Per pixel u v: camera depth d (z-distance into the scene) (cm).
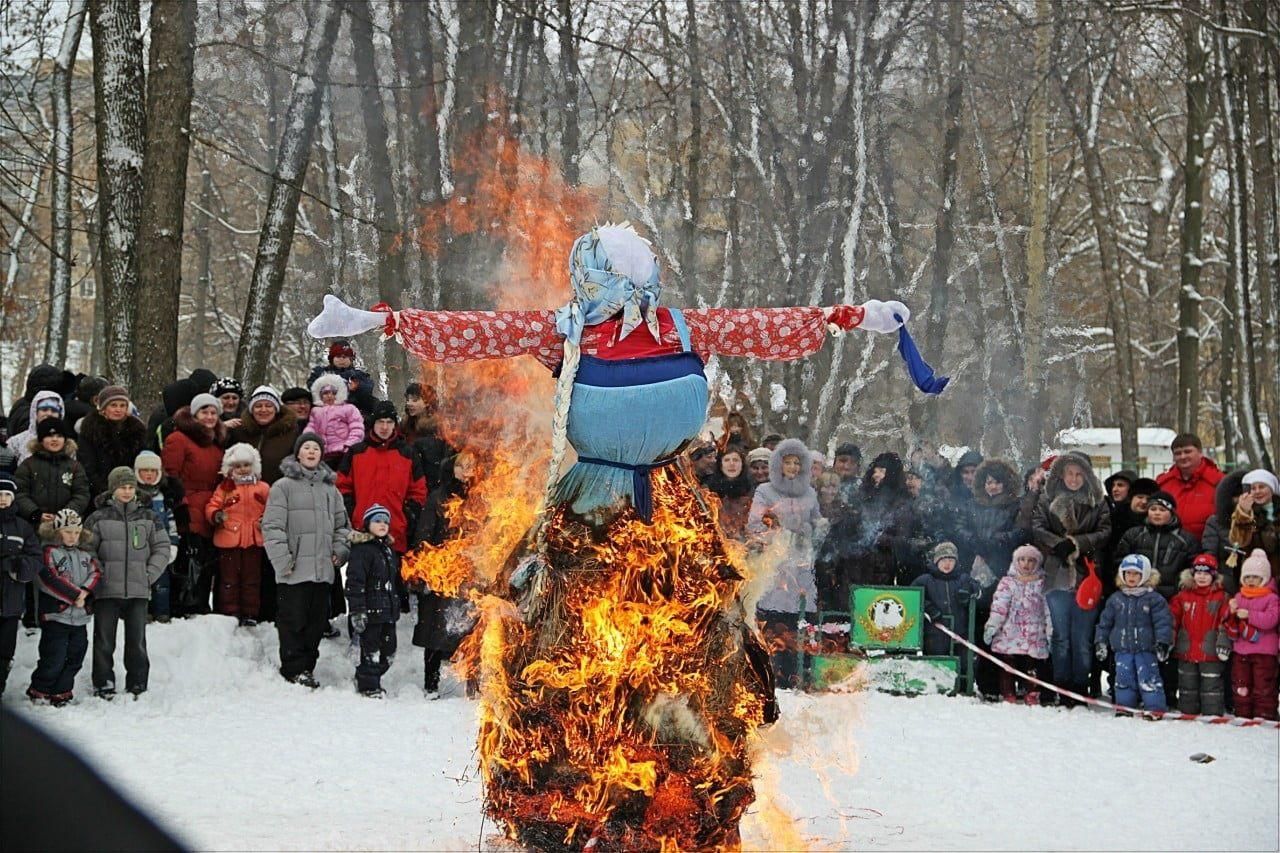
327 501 1122
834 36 2203
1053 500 1166
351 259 2136
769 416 2178
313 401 1306
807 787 766
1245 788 809
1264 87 2277
